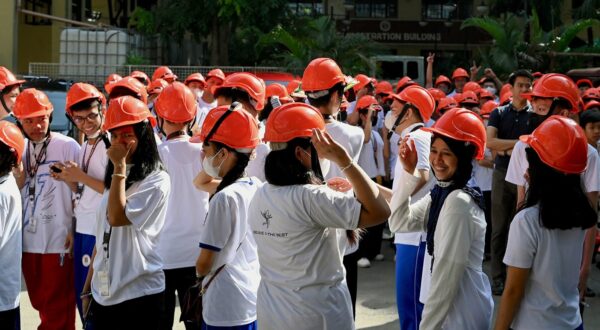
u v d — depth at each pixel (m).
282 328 3.74
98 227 4.58
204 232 4.23
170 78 11.79
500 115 7.75
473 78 15.38
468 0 35.38
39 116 5.92
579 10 25.05
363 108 9.94
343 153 3.56
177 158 5.59
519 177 6.74
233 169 4.32
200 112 8.49
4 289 4.80
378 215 3.60
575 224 3.58
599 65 20.61
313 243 3.71
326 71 5.33
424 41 35.69
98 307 4.54
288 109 3.79
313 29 22.09
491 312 3.97
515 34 19.55
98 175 5.82
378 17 35.78
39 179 6.02
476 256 3.89
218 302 4.34
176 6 22.91
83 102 5.79
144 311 4.54
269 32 22.75
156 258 4.62
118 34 20.48
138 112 4.44
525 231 3.62
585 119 6.93
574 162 3.58
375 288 8.36
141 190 4.45
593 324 7.08
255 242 4.29
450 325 3.85
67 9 26.03
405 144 4.24
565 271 3.66
